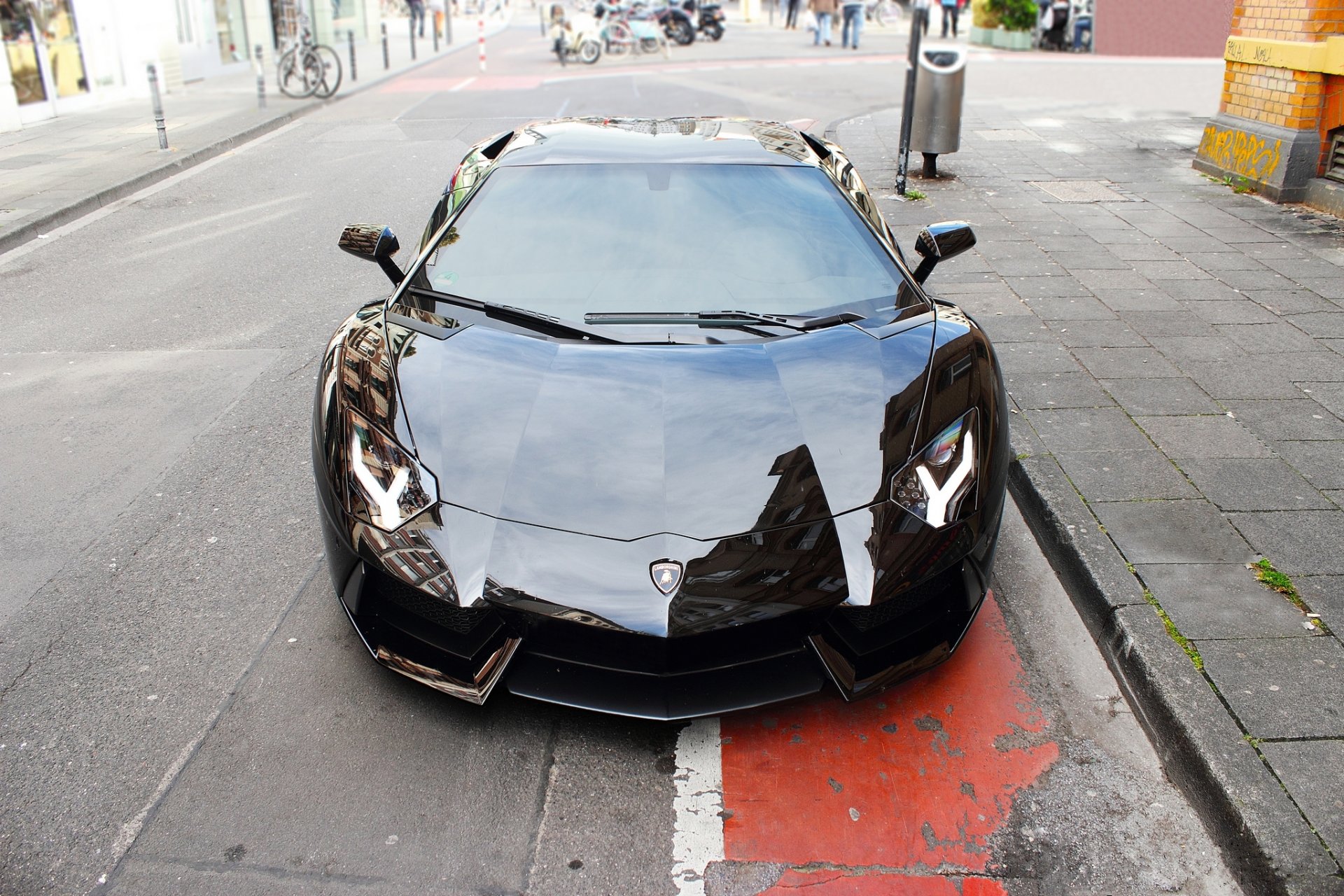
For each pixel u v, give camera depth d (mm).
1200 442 3855
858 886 2129
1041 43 21500
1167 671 2600
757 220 3219
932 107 8344
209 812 2281
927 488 2453
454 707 2625
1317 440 3857
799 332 2867
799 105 13203
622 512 2318
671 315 2912
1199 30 19094
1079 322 5156
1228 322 5133
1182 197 7820
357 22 29656
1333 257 6195
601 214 3229
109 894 2062
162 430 4301
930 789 2389
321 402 2779
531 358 2730
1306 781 2240
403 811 2295
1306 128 7398
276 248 7207
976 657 2857
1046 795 2371
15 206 8312
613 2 23438
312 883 2098
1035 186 8297
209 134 11828
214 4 19422
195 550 3383
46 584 3186
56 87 13703
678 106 13383
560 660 2299
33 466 3982
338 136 11945
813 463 2439
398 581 2355
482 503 2363
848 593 2262
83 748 2477
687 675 2303
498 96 15094
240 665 2789
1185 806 2338
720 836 2248
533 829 2258
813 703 2678
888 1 34375
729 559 2252
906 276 3184
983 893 2111
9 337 5504
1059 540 3293
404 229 7645
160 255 7117
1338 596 2900
